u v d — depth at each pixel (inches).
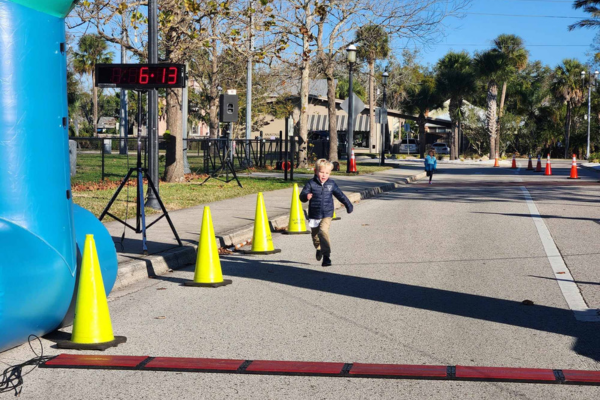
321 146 1934.1
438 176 1337.4
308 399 172.4
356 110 1200.8
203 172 1072.8
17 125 215.2
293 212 516.1
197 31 796.6
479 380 186.5
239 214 562.6
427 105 2532.0
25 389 181.2
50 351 215.6
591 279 332.2
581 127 2979.8
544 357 206.4
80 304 220.5
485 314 262.8
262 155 1316.4
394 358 206.1
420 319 255.1
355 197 774.5
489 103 2277.3
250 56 900.6
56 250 220.2
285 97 2018.9
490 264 374.9
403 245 446.3
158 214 552.1
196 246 404.8
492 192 891.4
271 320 254.2
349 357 207.5
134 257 357.7
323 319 255.8
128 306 278.5
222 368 196.1
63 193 227.8
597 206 690.2
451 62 2534.5
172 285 323.3
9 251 204.5
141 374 193.6
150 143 574.6
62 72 232.8
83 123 3093.0
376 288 313.6
